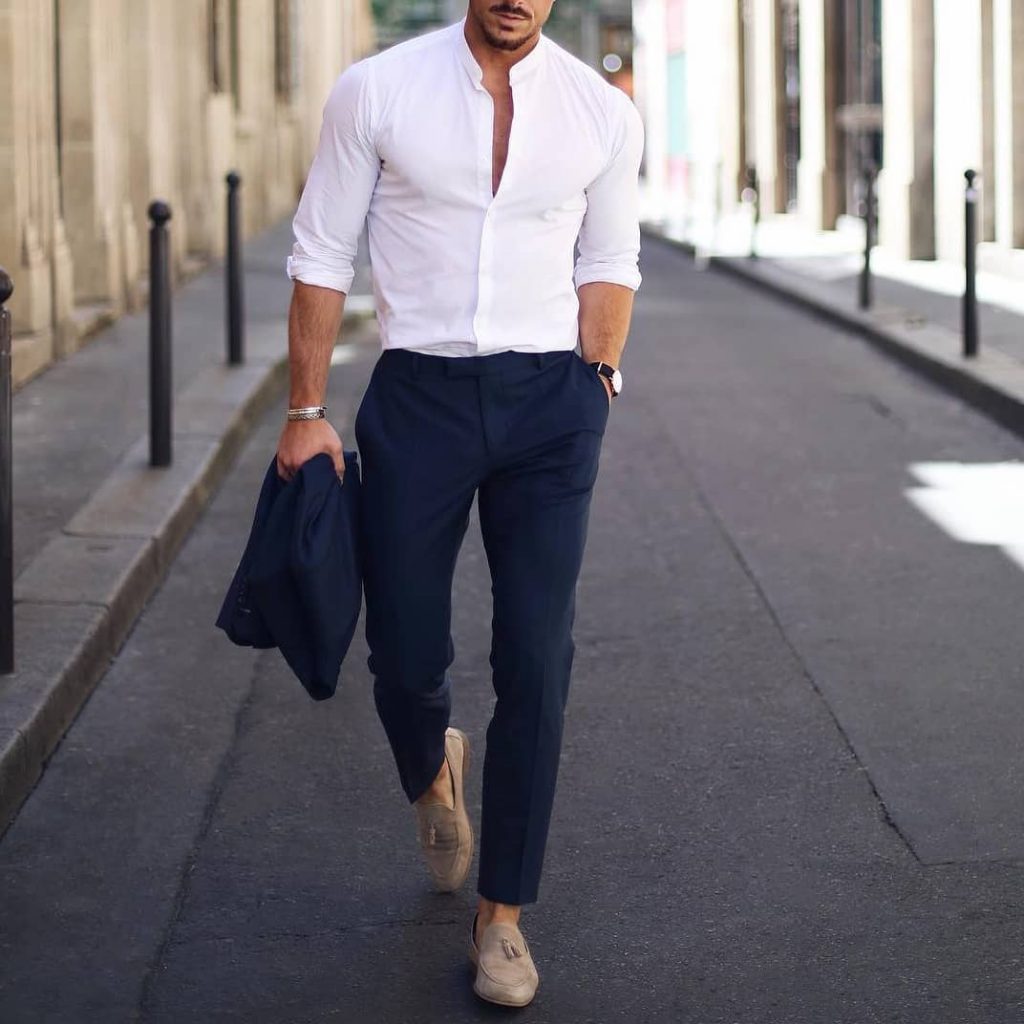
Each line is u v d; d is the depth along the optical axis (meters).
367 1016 4.63
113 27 17.75
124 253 18.11
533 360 4.68
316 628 4.58
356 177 4.67
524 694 4.67
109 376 13.83
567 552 4.68
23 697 6.45
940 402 14.06
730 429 12.96
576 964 4.90
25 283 13.93
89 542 8.62
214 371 13.94
